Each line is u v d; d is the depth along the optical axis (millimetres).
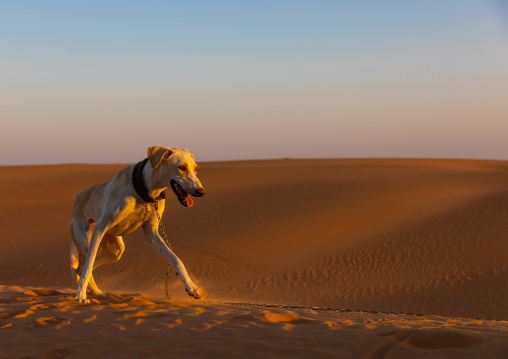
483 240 24297
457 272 21641
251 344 3924
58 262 26156
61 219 35469
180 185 6547
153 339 4203
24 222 34719
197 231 30453
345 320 5176
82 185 50906
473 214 27688
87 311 5645
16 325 4910
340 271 23000
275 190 38312
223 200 36688
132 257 25891
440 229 26250
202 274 23594
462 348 3537
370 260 23828
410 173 48781
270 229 29984
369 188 38125
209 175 54000
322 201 34938
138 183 6734
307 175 48375
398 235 26203
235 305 7242
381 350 3629
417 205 32500
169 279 22938
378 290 20781
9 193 46469
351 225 29531
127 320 5035
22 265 25750
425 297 19812
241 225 31125
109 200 6836
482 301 19125
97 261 7594
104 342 4184
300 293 21000
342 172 50625
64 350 4012
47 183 52344
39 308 5969
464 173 46875
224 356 3699
